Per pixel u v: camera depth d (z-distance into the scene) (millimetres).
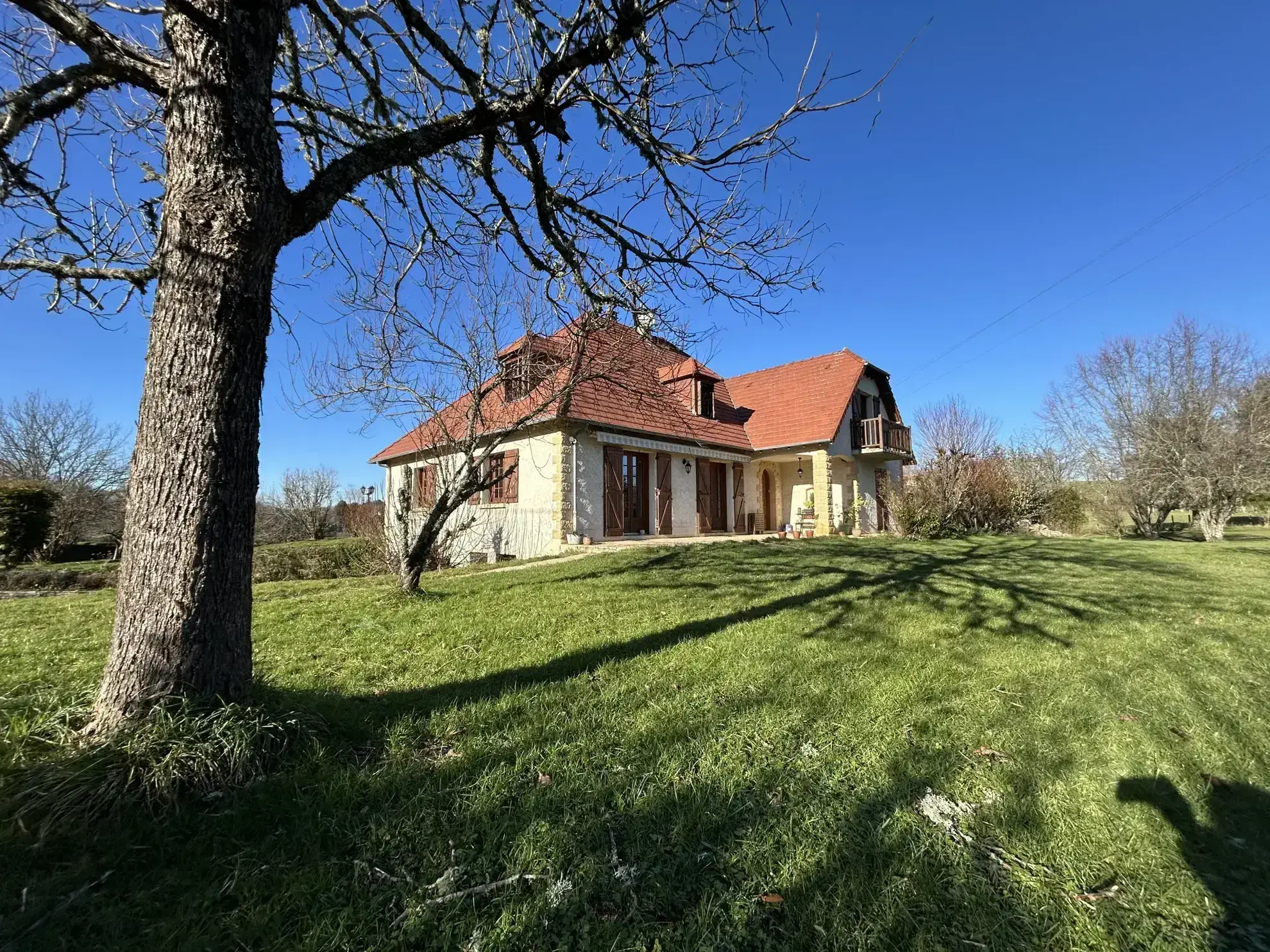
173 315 2594
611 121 4523
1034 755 2881
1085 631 5305
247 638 2779
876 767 2736
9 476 21828
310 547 13055
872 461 20609
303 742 2732
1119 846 2219
